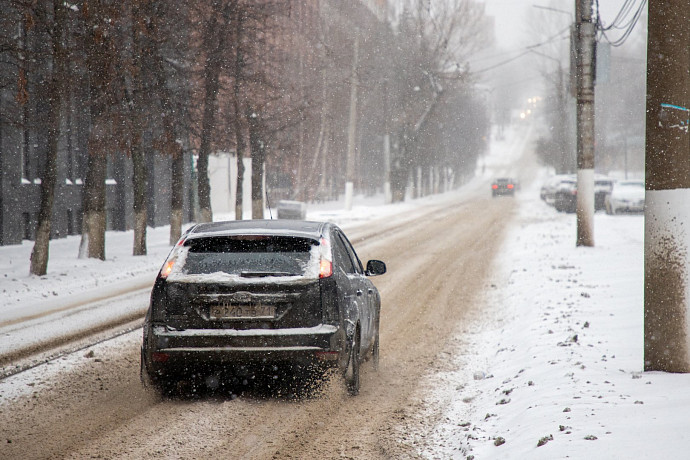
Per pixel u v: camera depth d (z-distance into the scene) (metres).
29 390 7.23
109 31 20.61
